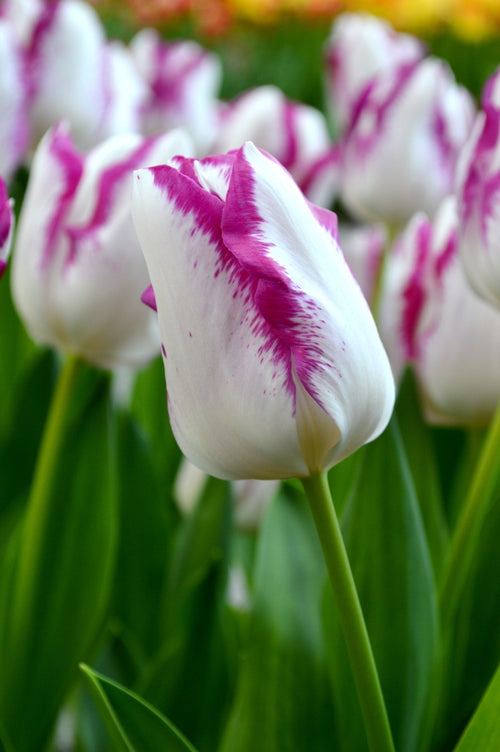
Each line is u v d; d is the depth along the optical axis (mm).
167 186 604
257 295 603
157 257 607
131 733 650
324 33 2941
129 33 3307
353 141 937
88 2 3346
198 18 3037
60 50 913
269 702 699
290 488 729
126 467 798
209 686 733
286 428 614
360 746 695
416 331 770
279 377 609
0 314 891
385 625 692
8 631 773
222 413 614
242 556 855
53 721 767
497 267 673
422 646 692
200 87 1224
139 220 608
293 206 607
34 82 913
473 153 677
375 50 1326
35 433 830
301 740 697
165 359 617
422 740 698
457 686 726
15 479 830
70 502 761
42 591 760
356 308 614
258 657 701
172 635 746
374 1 2748
